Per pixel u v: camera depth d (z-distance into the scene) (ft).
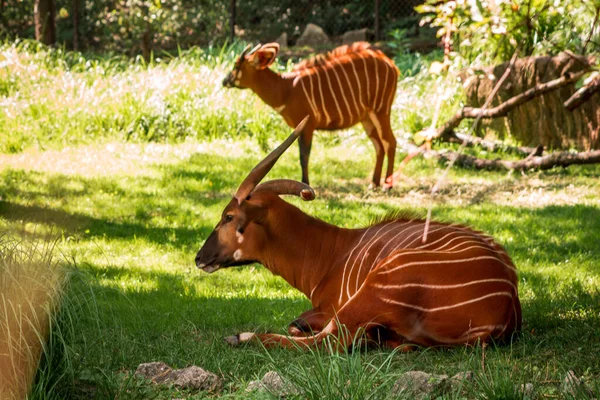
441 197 43.19
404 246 21.34
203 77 63.82
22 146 55.06
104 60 72.90
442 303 20.13
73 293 17.65
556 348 20.65
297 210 22.82
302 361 19.16
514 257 32.12
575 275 29.17
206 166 50.08
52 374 16.55
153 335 22.75
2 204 39.68
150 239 35.81
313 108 44.98
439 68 23.03
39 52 69.00
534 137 53.36
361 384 16.24
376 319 20.38
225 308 25.71
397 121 56.59
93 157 52.26
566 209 39.52
